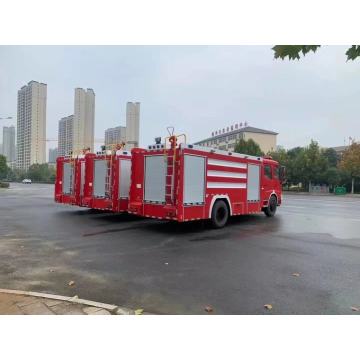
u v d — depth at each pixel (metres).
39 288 5.51
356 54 3.29
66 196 16.08
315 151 53.53
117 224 12.84
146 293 5.34
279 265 7.20
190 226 12.50
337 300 5.17
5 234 10.42
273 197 15.91
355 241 10.00
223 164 12.18
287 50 3.37
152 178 11.23
